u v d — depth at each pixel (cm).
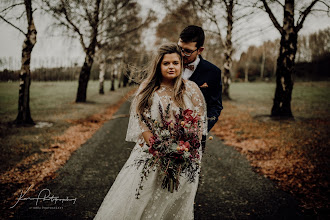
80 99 1564
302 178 392
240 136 732
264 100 1852
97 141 650
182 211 191
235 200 333
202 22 1628
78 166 452
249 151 570
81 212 295
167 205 188
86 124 882
